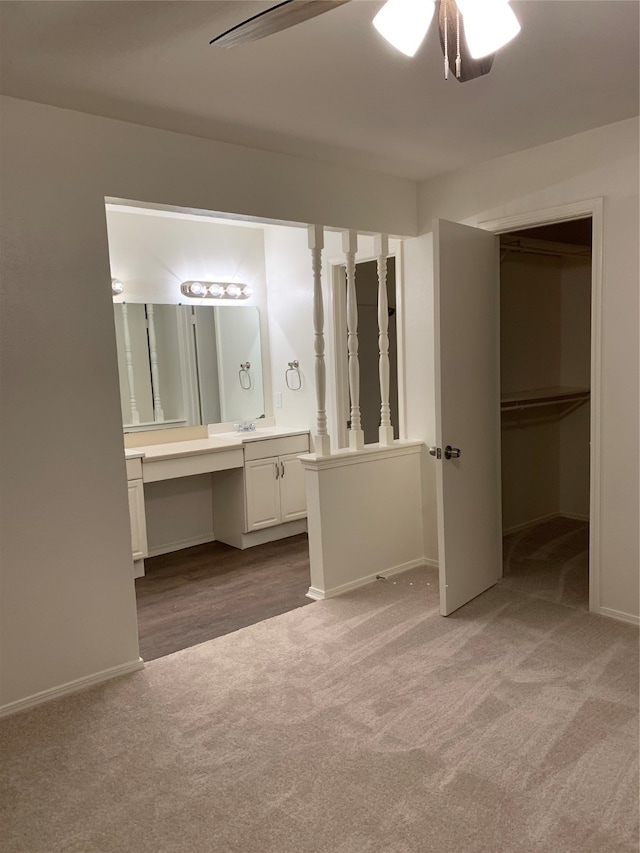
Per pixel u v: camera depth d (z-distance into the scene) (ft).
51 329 8.25
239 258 16.42
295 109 8.48
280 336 16.84
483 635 9.82
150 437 15.07
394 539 13.00
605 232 9.87
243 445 14.93
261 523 15.42
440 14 4.99
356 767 6.81
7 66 6.96
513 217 11.05
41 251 8.12
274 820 6.10
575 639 9.58
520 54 7.08
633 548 9.98
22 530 8.17
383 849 5.68
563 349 16.63
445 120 9.11
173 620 11.20
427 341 12.91
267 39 6.47
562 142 10.23
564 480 16.84
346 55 6.89
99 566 8.84
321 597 11.77
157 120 8.73
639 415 9.73
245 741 7.37
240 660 9.37
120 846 5.86
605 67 7.48
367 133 9.59
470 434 11.10
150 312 14.87
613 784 6.40
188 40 6.48
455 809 6.13
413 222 12.75
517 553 13.87
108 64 6.99
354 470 12.14
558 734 7.24
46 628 8.43
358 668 8.96
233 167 9.89
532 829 5.84
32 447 8.18
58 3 5.71
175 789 6.60
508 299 15.03
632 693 8.03
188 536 15.76
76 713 8.14
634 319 9.68
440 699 8.06
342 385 15.25
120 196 8.75
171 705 8.23
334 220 11.32
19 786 6.76
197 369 15.79
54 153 8.15
